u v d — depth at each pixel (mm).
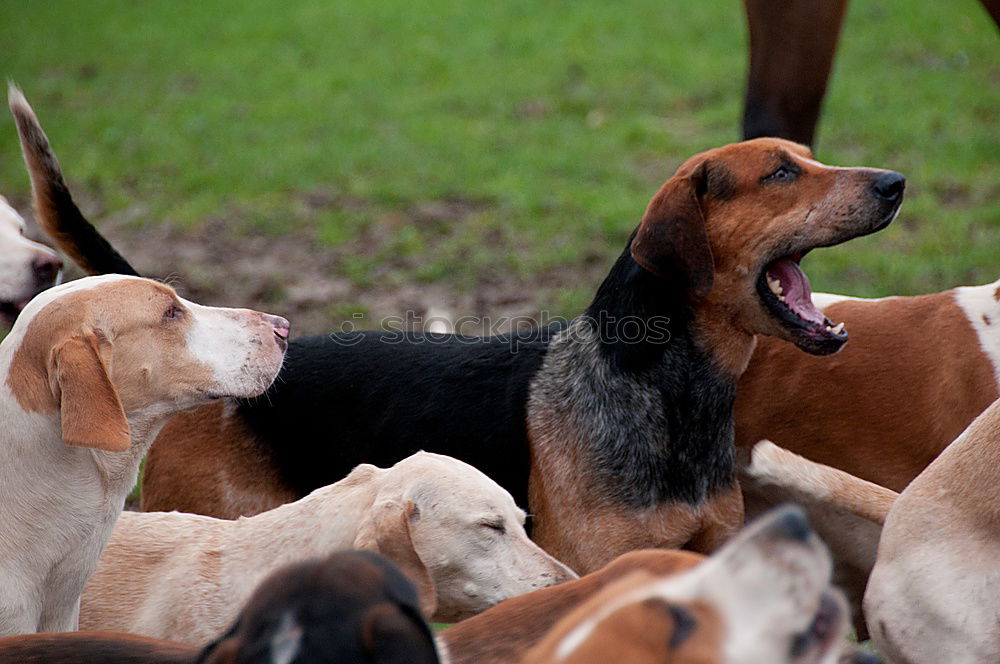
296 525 8258
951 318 9484
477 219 19484
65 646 6051
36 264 10812
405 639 4652
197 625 8219
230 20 36031
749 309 8961
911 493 7512
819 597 4492
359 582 4879
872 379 9578
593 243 18344
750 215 8828
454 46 32094
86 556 8133
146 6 38031
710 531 9148
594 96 26938
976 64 27531
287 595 4824
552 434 9188
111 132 25109
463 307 16188
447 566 7949
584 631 4469
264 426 9844
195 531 8648
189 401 8297
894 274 16391
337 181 21734
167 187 21672
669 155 22906
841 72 27156
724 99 26328
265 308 16281
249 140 24516
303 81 29312
